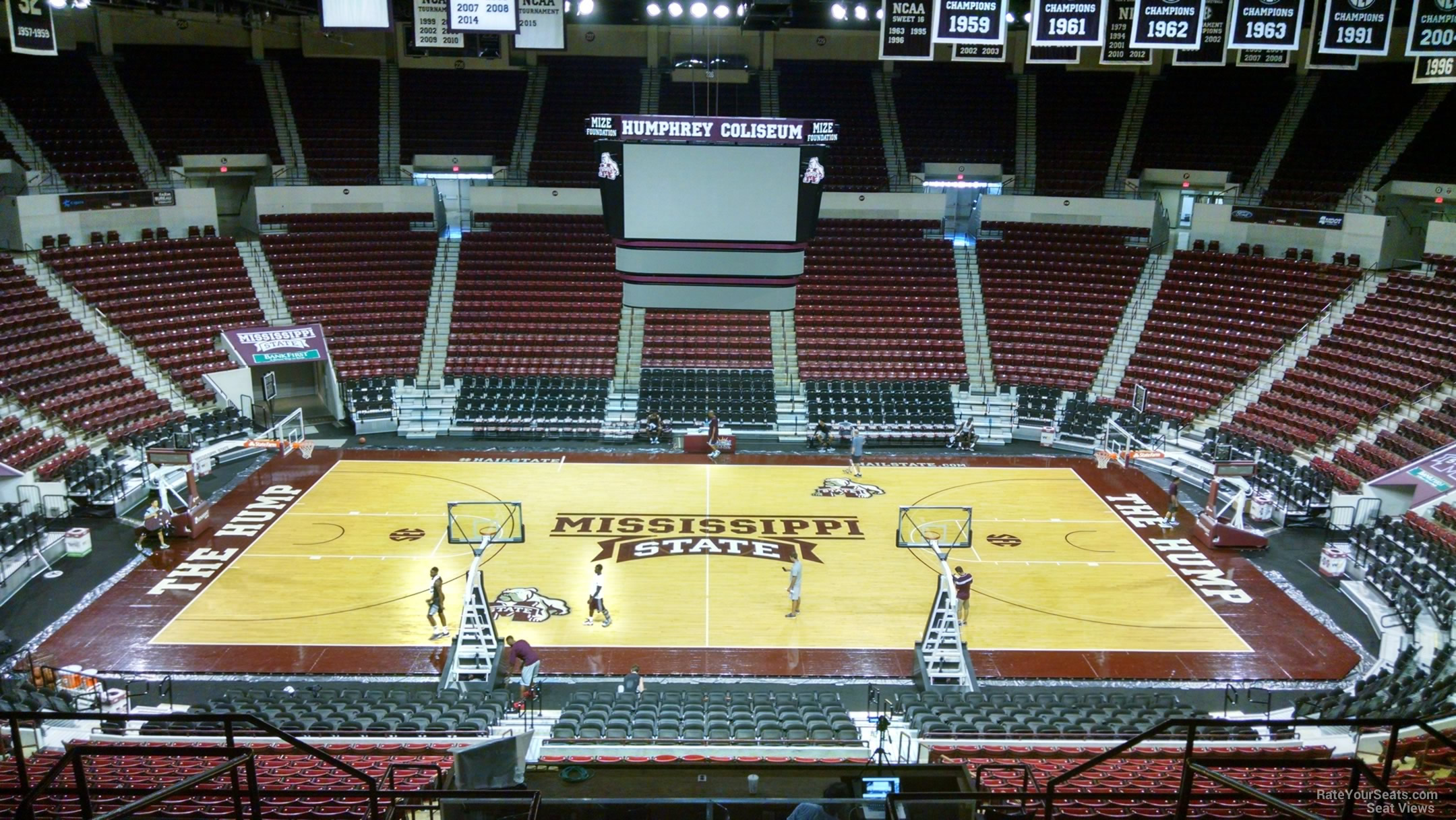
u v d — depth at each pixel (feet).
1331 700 53.01
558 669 61.26
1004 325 121.29
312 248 124.47
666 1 108.99
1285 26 66.39
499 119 145.79
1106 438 105.70
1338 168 130.11
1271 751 45.44
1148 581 74.49
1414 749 43.78
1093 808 35.50
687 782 29.07
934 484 94.84
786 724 49.67
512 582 72.43
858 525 84.17
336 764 20.88
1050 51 86.12
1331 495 84.07
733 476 95.81
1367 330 102.83
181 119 132.26
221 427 100.42
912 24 72.95
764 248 56.29
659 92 150.92
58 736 49.88
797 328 120.16
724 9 91.04
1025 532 83.20
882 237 133.90
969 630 66.64
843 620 67.97
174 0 109.91
